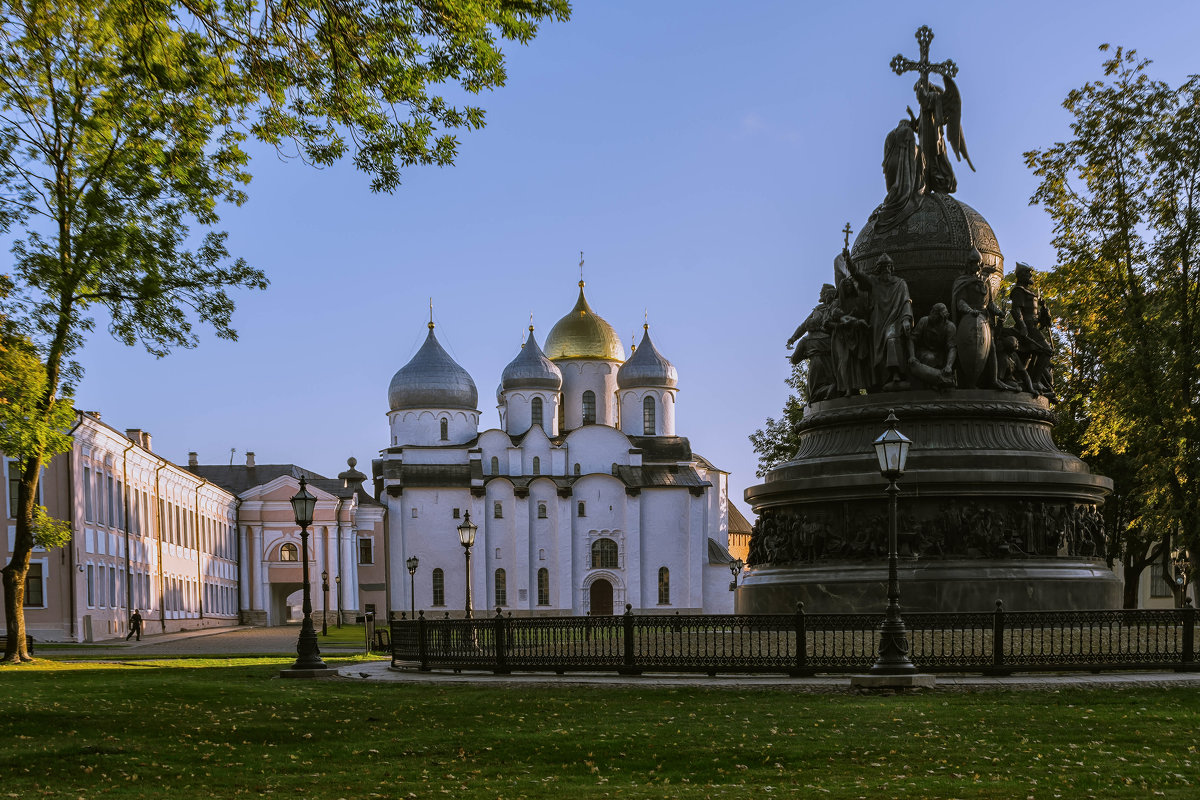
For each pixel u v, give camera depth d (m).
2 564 55.19
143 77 19.09
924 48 33.94
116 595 62.88
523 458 113.88
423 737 16.55
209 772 14.40
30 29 22.06
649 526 112.50
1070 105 39.47
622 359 126.62
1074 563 29.70
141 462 69.06
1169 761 14.16
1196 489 36.75
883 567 29.22
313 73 17.92
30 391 29.42
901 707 17.95
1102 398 39.31
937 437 30.61
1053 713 17.34
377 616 106.69
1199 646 22.52
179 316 30.50
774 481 31.55
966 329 31.14
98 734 17.19
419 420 117.69
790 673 22.22
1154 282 37.84
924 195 32.97
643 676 23.17
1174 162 37.34
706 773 13.80
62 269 29.09
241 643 56.44
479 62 17.45
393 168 18.59
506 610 109.81
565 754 15.09
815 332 33.66
